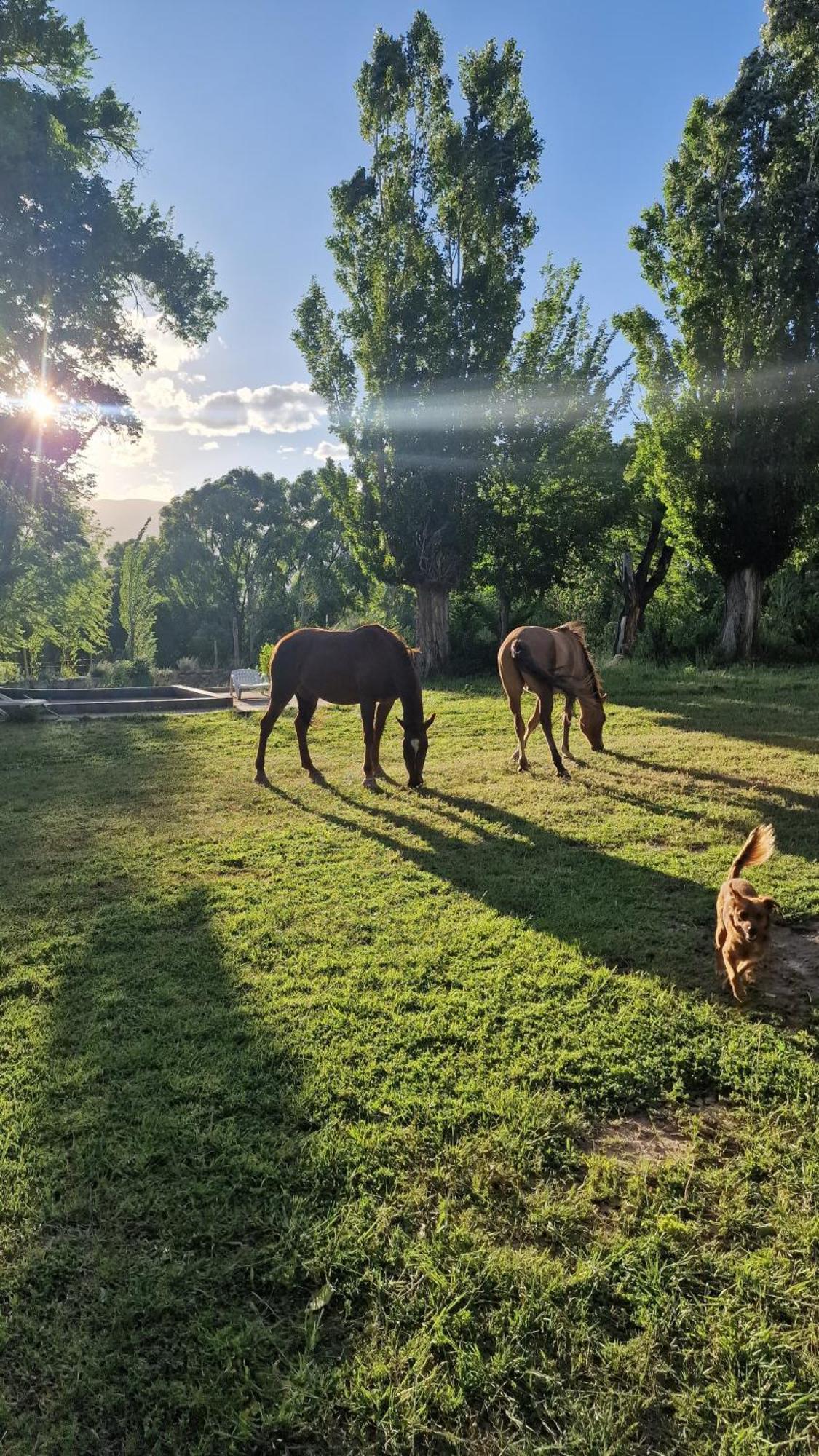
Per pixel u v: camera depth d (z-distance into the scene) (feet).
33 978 13.82
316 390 70.44
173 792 27.48
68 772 31.14
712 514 63.41
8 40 52.16
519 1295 7.30
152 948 14.93
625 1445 6.04
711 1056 11.09
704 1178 8.79
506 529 69.31
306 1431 6.22
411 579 69.00
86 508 68.23
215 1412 6.31
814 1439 6.07
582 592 86.07
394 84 62.69
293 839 21.70
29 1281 7.57
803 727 35.40
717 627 70.18
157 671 130.52
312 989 13.10
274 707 28.48
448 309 64.59
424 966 13.80
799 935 15.16
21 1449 6.07
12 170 47.52
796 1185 8.63
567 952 14.23
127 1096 10.32
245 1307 7.30
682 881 17.63
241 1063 10.98
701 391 62.90
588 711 29.84
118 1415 6.36
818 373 59.06
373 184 65.67
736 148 58.95
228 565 188.55
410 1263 7.67
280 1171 8.90
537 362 71.77
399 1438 6.16
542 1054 11.11
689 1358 6.73
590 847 20.27
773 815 22.20
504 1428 6.25
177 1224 8.18
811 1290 7.30
